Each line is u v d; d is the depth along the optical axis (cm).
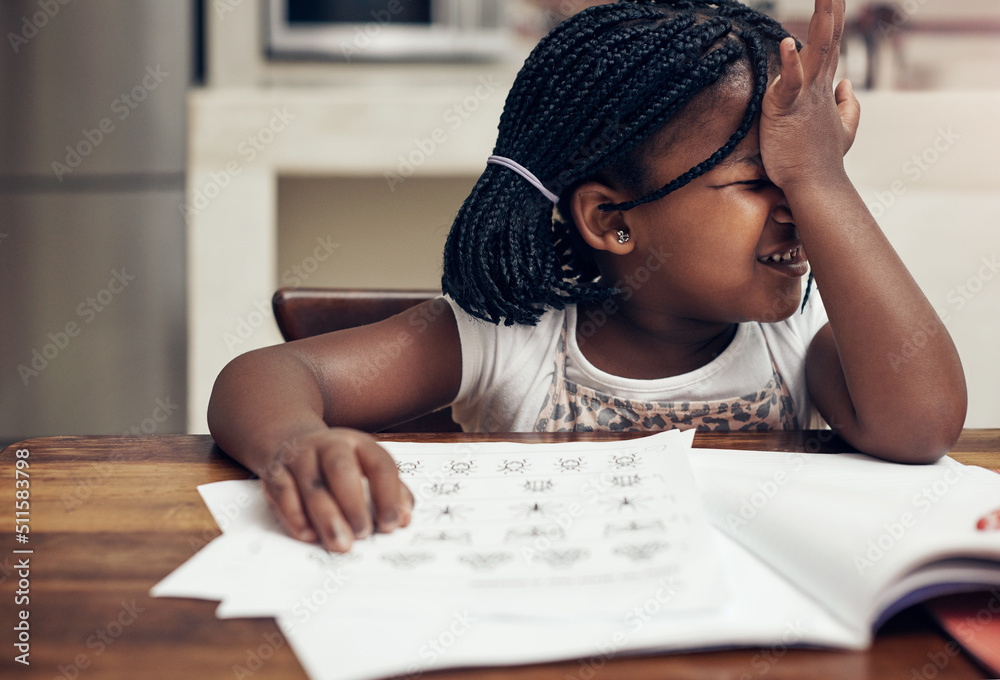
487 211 67
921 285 182
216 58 201
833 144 62
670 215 65
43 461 55
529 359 76
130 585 37
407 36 202
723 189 63
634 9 66
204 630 34
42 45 178
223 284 182
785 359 77
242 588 36
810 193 61
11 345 187
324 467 43
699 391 75
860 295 59
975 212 178
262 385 57
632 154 65
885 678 31
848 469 52
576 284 77
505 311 70
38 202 183
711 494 45
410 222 195
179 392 192
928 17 192
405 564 38
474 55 203
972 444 61
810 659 32
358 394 68
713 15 66
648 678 31
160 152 184
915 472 51
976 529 36
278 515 43
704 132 63
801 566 36
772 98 60
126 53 180
